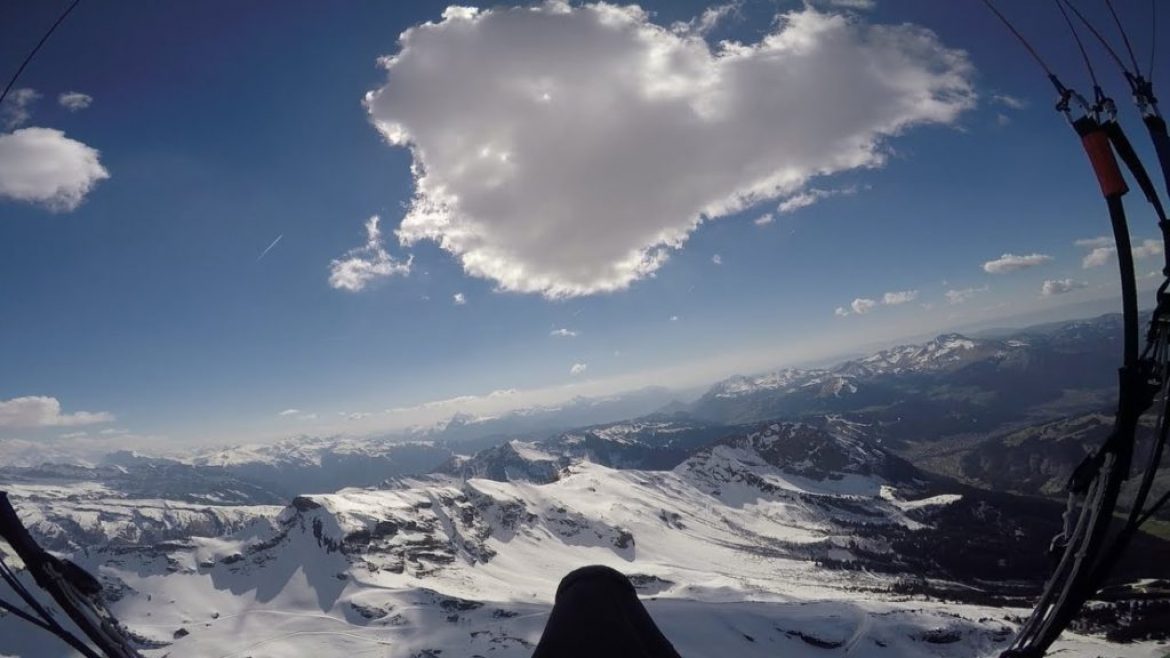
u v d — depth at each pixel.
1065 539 4.81
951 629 181.88
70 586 5.02
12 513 4.95
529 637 182.12
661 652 5.04
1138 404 4.42
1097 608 190.50
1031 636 4.90
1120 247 4.69
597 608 5.18
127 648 5.22
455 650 178.38
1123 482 4.44
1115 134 4.79
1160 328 4.45
